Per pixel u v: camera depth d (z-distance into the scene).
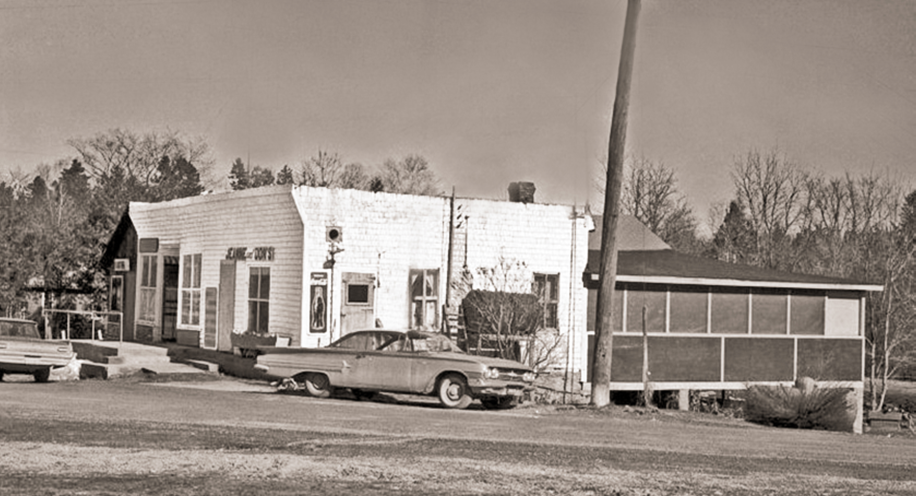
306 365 22.34
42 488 9.41
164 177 67.44
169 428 14.68
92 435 13.51
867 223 58.84
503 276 28.81
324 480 10.24
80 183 78.31
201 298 31.25
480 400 23.39
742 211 66.00
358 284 27.38
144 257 35.06
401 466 11.38
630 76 22.47
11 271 40.44
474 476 10.80
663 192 64.88
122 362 28.88
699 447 15.28
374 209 27.62
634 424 19.50
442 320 28.39
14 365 24.72
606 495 9.88
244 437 13.81
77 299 42.06
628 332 30.56
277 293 27.47
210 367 28.50
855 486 11.26
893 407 41.69
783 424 22.59
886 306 44.19
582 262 30.28
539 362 27.33
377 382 21.67
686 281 30.80
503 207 29.28
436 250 28.50
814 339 32.75
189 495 9.23
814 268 54.94
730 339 31.70
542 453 13.25
